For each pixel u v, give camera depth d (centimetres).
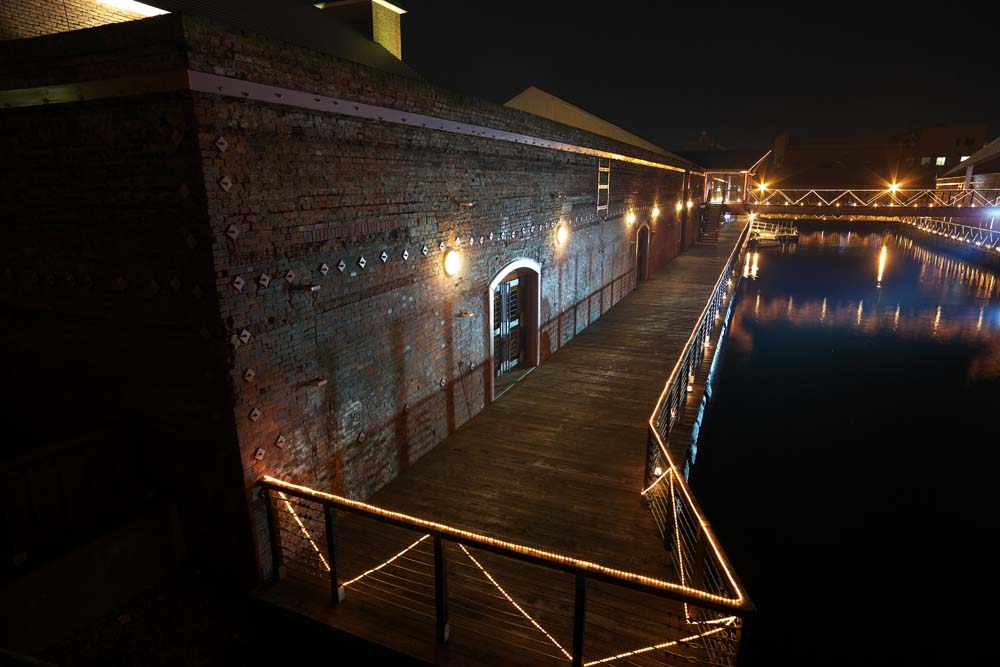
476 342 909
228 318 471
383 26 1305
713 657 420
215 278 453
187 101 419
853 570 967
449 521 639
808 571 962
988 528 1098
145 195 464
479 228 877
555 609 500
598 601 510
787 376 1947
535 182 1068
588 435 858
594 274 1505
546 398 1003
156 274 482
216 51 430
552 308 1229
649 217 2131
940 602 888
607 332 1441
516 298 1123
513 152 962
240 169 464
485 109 852
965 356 2166
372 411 677
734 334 2450
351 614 492
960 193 4497
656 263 2383
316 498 488
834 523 1103
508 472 748
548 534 614
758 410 1656
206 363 485
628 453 800
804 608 876
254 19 843
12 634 457
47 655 473
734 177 5456
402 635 467
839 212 4112
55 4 621
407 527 447
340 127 573
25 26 596
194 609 529
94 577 503
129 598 532
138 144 454
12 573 458
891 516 1130
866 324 2623
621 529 621
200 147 427
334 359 605
